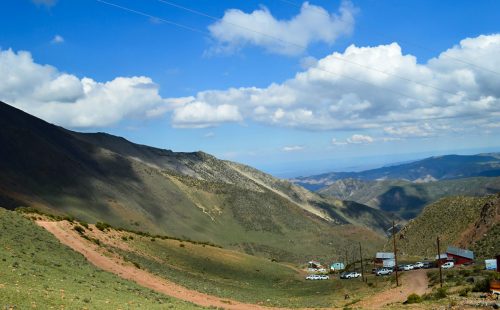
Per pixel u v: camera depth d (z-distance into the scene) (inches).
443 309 1750.7
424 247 6727.4
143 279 2503.7
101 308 1237.1
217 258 4441.4
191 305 1891.0
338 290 3698.3
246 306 2434.8
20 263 1646.2
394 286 3479.3
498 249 4763.8
